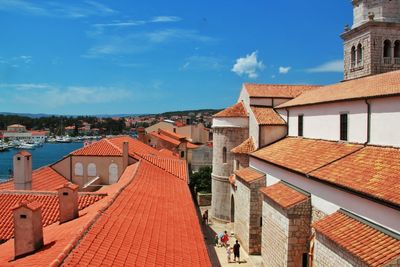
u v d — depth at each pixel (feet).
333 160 70.23
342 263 50.67
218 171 140.97
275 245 78.07
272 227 80.23
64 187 60.29
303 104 99.66
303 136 103.14
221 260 101.04
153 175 104.47
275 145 109.29
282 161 86.84
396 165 55.52
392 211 46.37
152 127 392.27
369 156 64.18
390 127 63.82
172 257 47.55
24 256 45.01
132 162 119.85
